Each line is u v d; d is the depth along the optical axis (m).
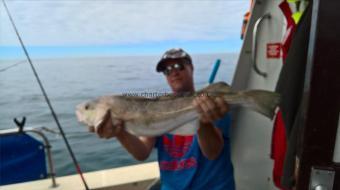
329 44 0.82
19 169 2.35
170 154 1.82
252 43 2.06
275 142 1.68
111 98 1.53
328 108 0.85
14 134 2.31
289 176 1.21
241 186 2.22
